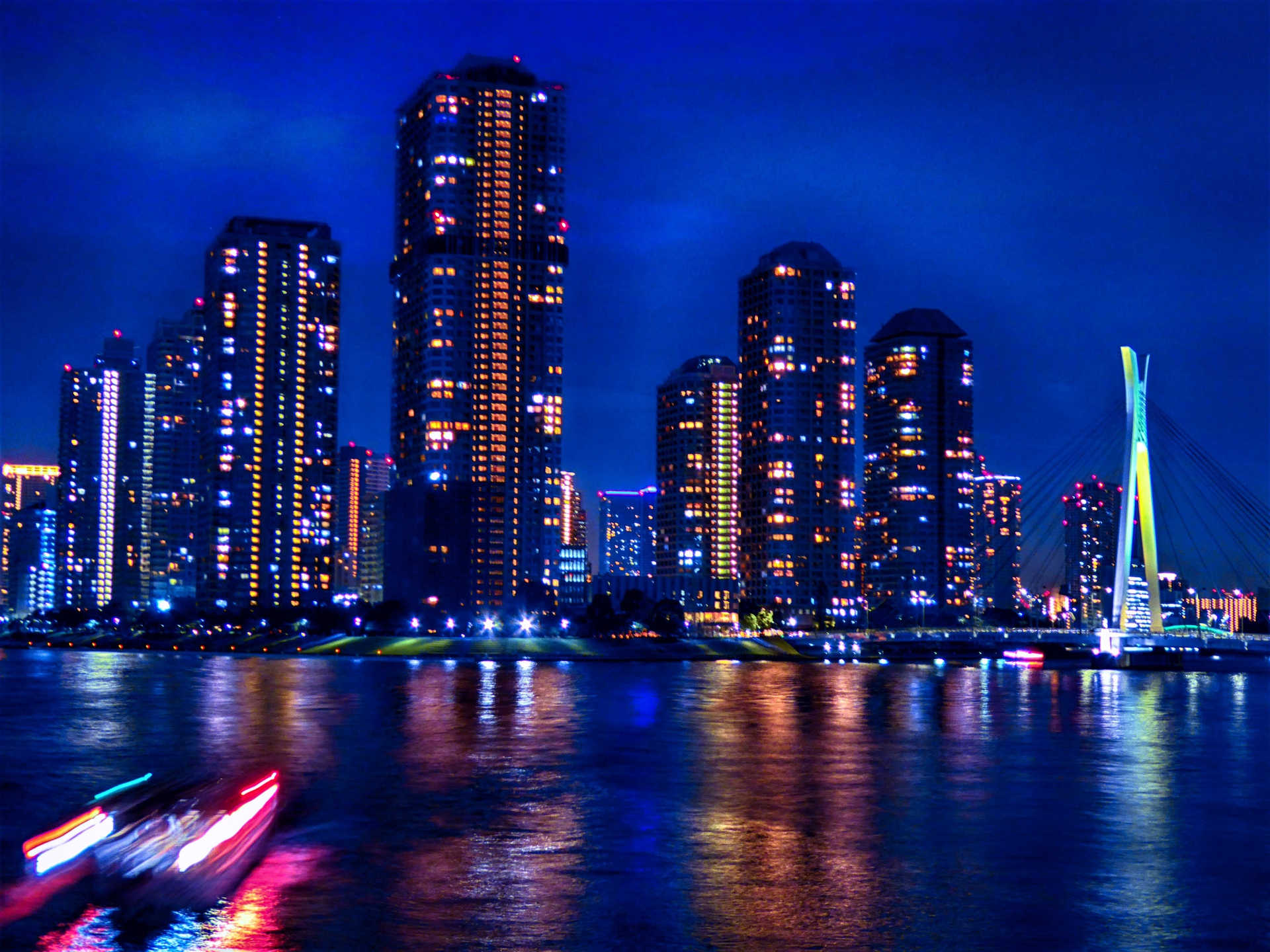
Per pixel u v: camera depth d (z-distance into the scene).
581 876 50.50
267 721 121.88
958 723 128.62
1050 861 54.44
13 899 43.94
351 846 56.03
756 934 41.72
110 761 88.50
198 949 38.84
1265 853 56.62
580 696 165.62
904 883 49.62
